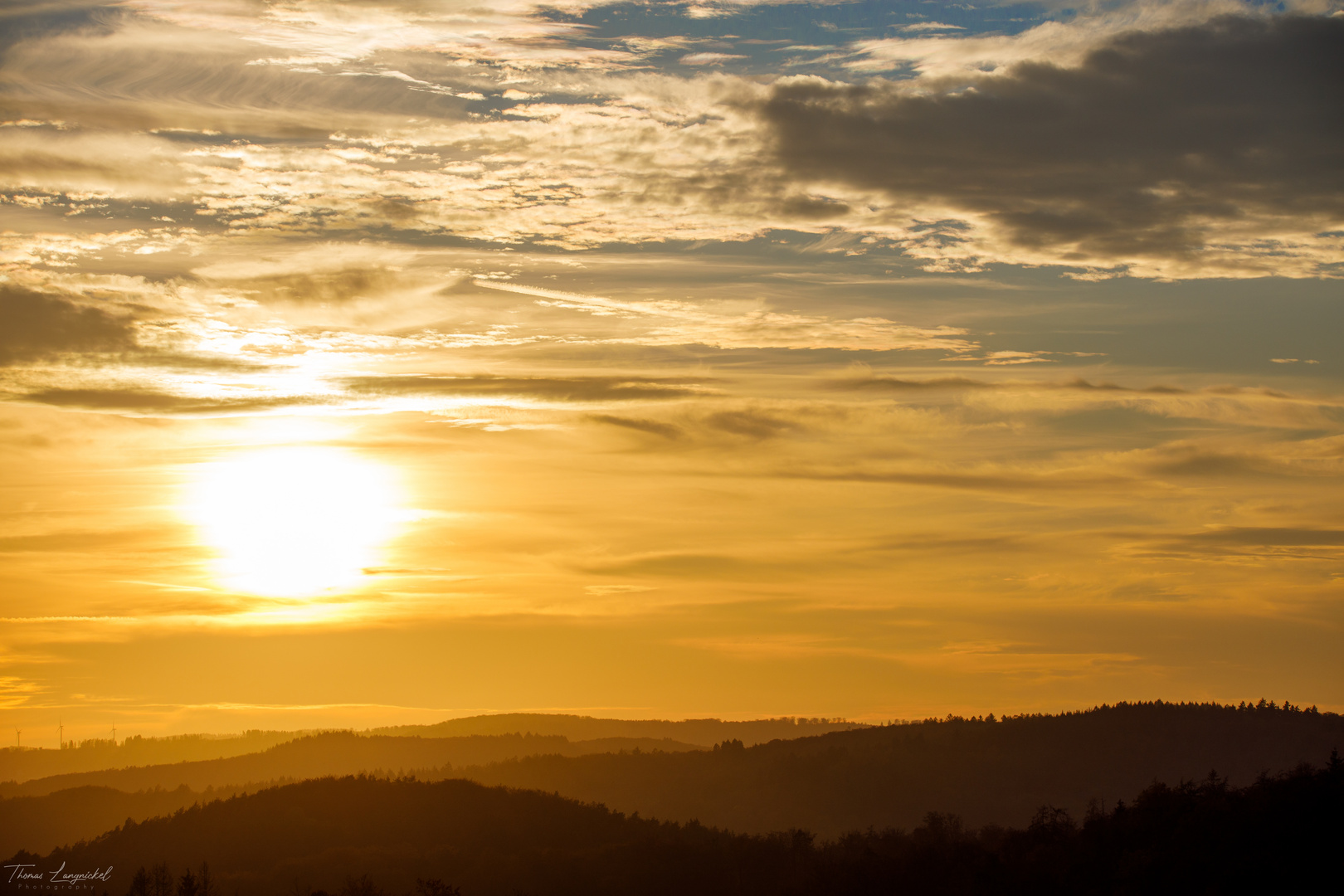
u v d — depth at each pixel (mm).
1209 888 93375
